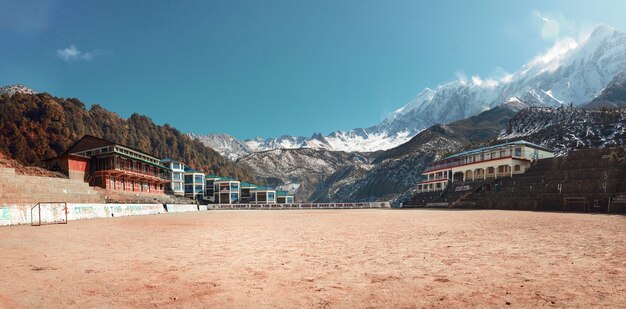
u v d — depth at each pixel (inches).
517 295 267.0
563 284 295.3
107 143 2913.4
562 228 791.1
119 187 2896.2
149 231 859.4
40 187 1523.1
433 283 309.3
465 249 498.9
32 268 387.9
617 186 1659.7
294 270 372.8
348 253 483.8
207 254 483.2
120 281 327.9
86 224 1136.2
